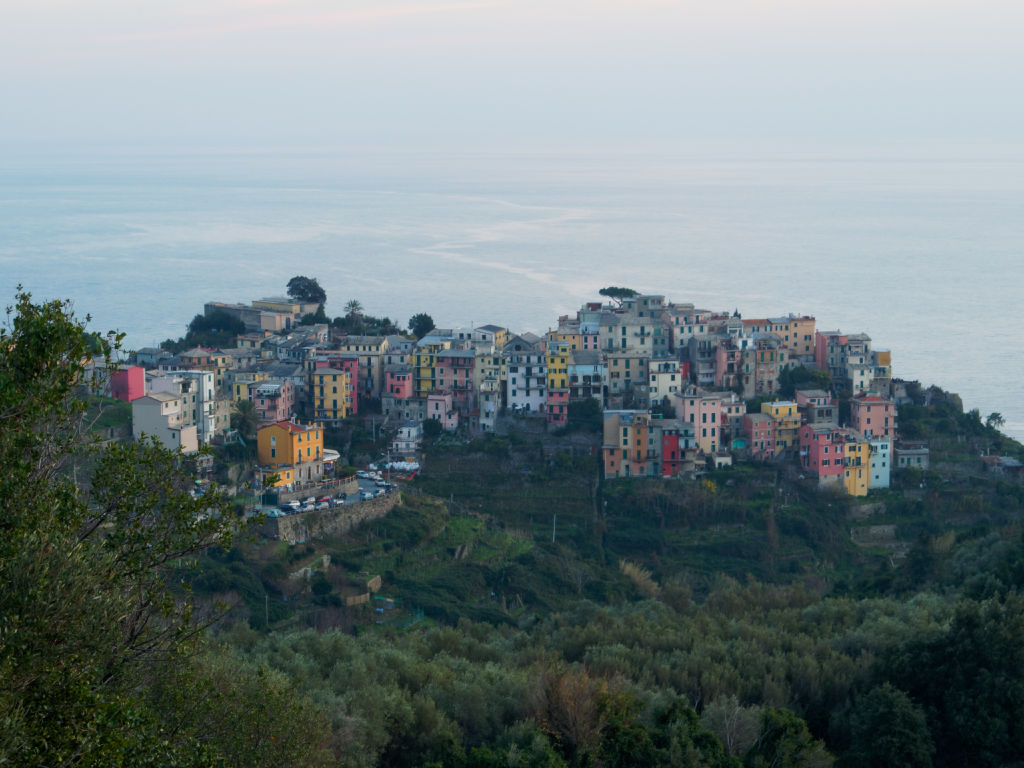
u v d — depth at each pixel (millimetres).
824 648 132875
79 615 56438
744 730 110438
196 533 63844
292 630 154000
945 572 169375
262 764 79188
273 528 189625
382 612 177875
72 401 62156
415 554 198625
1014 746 112250
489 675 125062
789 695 123062
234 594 168875
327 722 96500
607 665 126875
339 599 177000
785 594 173500
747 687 123375
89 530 62594
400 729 111125
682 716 110062
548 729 109062
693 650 132375
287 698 86250
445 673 123125
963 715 112938
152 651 64875
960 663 117188
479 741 113938
